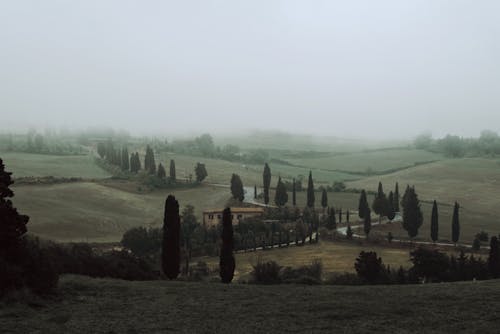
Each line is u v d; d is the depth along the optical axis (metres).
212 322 31.88
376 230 131.00
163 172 196.25
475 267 77.50
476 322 31.41
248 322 32.00
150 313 33.94
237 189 168.00
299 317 33.31
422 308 35.25
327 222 127.75
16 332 27.89
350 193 187.00
